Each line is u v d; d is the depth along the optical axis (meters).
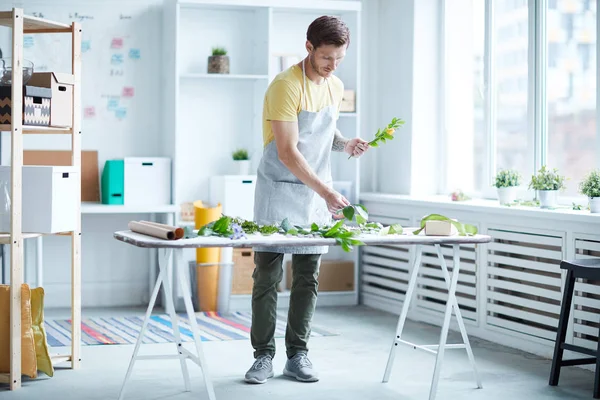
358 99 6.18
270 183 3.86
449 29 5.93
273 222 3.84
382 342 4.88
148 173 5.82
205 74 5.88
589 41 4.71
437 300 5.47
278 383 3.94
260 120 6.16
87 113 6.04
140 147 6.16
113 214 6.16
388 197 5.84
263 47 6.06
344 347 4.74
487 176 5.55
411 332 5.19
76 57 4.24
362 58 6.43
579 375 4.14
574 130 4.84
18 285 3.88
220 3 5.86
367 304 6.23
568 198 4.80
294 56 6.17
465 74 5.81
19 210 3.88
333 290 6.24
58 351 4.54
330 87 3.87
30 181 4.03
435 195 5.99
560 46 4.91
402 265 5.77
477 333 5.03
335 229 3.48
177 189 5.82
